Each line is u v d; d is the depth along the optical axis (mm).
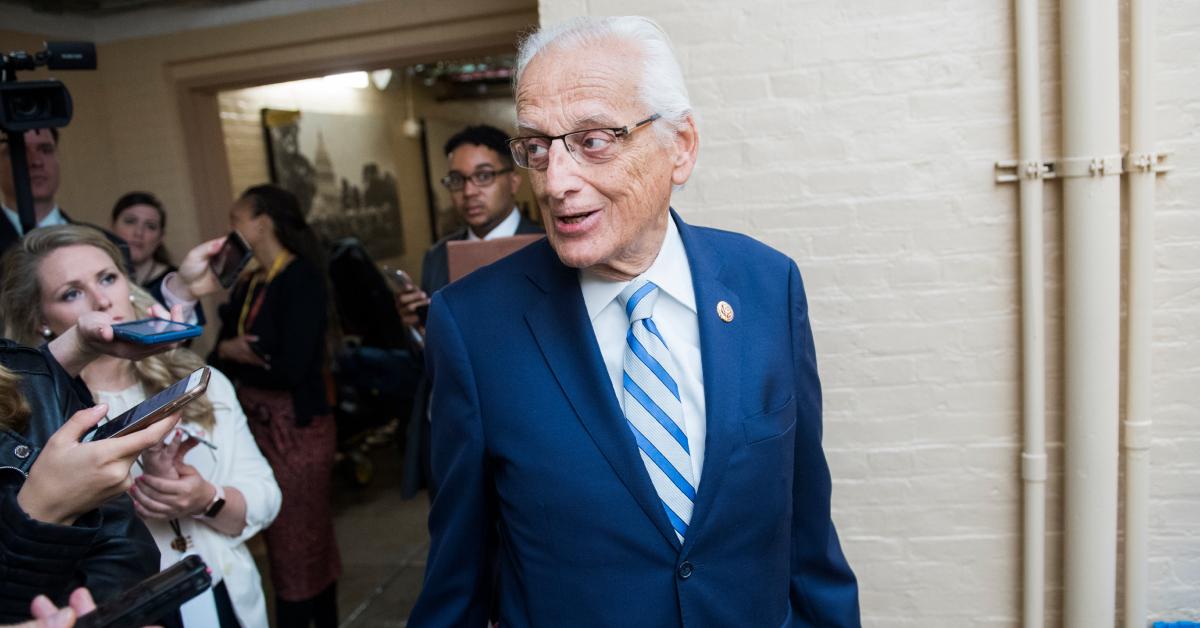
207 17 3816
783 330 1264
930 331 2129
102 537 1144
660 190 1129
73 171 3822
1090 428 2008
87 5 3814
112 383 1576
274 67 3816
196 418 1707
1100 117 1898
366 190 6199
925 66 2035
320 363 2910
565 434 1155
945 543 2209
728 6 2080
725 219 2160
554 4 2123
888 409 2176
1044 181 2008
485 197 2650
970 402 2141
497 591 1420
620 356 1209
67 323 1498
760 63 2094
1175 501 2074
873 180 2094
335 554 2914
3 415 1089
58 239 1527
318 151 5492
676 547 1137
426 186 7348
